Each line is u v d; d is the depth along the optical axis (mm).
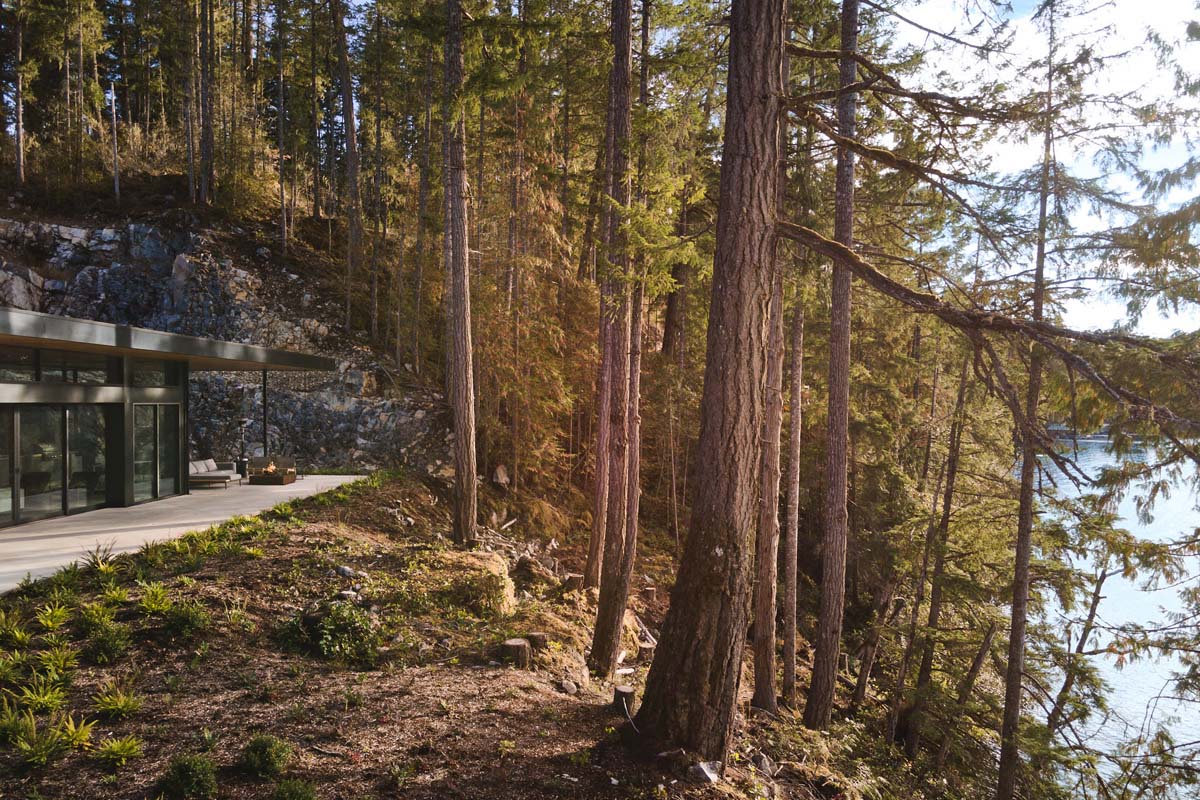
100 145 32250
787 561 13492
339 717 5867
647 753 5746
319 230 31078
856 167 11594
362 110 35375
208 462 19781
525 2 12453
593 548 13727
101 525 11586
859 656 18078
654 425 23172
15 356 11648
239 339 25078
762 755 7406
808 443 20500
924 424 16828
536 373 19438
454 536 13445
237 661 6586
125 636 6348
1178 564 9883
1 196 29109
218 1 37125
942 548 14047
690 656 5734
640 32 11938
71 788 4402
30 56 34125
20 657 5809
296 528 11766
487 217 20453
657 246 8406
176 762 4570
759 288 5645
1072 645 13648
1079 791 12930
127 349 12281
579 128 20984
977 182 6023
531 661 8289
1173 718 11352
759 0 5512
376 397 23359
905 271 14234
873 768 11633
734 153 5602
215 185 30406
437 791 4961
